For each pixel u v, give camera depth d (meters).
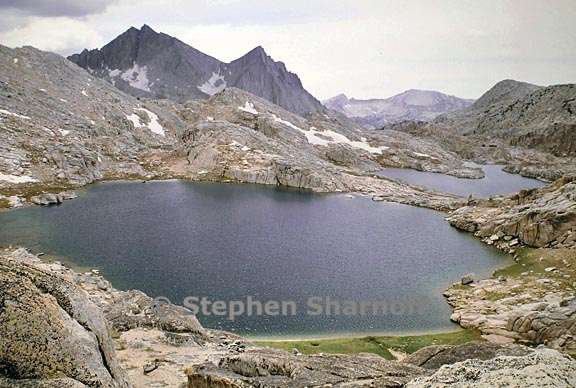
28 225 92.00
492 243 89.25
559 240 80.69
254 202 123.94
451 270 74.81
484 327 53.19
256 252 79.38
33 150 141.88
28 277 15.09
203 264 71.88
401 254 82.44
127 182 145.12
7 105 161.50
